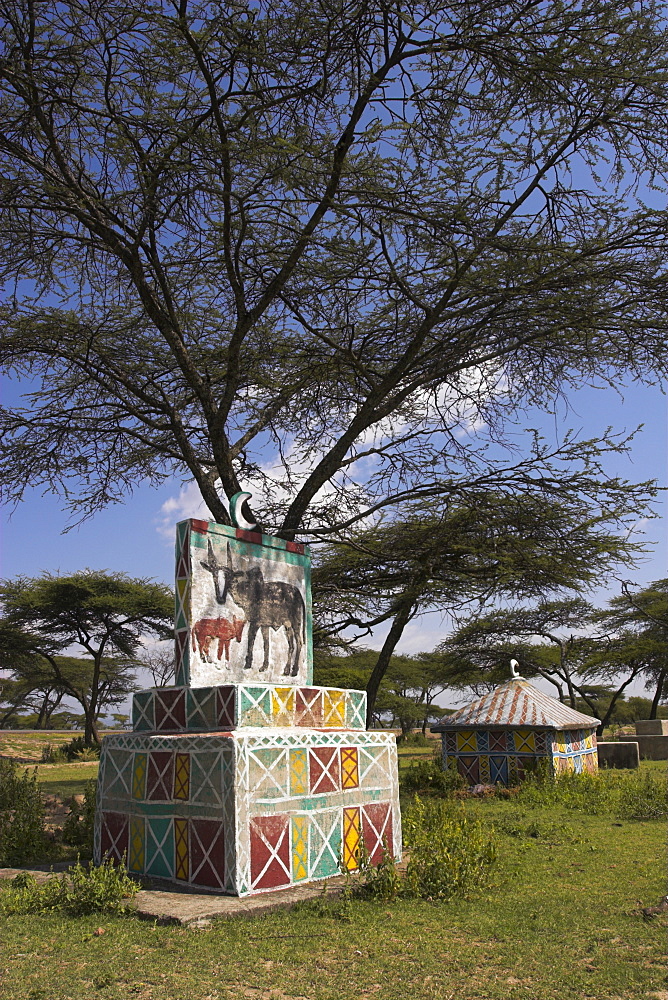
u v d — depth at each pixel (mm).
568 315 11992
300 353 13820
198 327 13977
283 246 11953
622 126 11070
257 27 9984
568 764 19391
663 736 29875
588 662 40000
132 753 8086
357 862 8055
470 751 19453
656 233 11641
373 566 14555
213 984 4859
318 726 8562
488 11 10641
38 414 13102
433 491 13172
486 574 13383
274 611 9195
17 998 4652
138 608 40938
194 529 8406
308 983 4887
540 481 12836
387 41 10930
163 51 10469
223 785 7020
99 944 5625
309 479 13000
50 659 44688
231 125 10898
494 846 8922
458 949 5551
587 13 10648
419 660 56625
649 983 4828
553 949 5539
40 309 12484
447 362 12969
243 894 6781
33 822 10250
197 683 8125
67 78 10797
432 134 11047
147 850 7699
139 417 13188
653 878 7914
